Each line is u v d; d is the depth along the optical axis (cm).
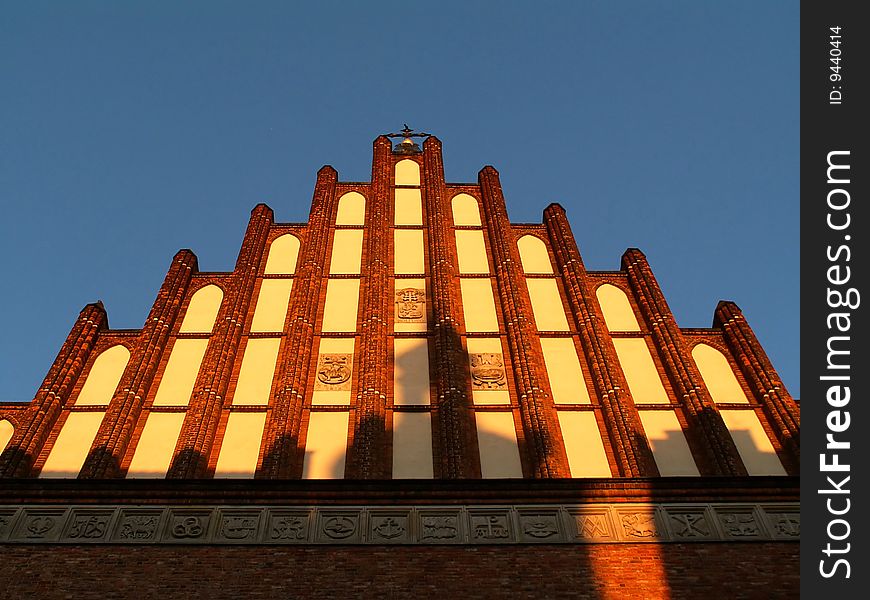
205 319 2086
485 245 2345
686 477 1631
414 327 2059
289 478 1653
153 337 1986
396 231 2391
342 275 2228
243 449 1752
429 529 1549
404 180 2619
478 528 1553
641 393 1909
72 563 1484
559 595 1445
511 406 1850
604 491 1606
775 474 1736
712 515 1586
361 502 1584
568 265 2239
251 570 1477
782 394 1872
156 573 1470
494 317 2095
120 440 1736
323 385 1894
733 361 2009
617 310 2142
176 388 1888
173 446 1758
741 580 1485
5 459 1684
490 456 1738
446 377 1886
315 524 1553
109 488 1585
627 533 1557
